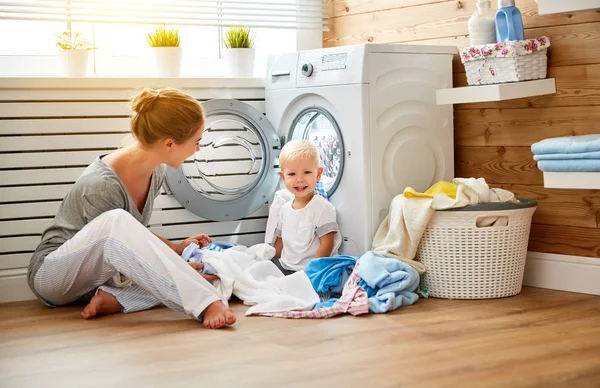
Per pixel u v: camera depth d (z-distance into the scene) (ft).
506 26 9.34
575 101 9.30
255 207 10.97
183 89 10.85
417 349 6.97
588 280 9.32
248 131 10.93
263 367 6.53
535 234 9.85
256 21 12.01
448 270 9.04
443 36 10.75
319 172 9.91
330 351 6.95
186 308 7.95
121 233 8.13
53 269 8.46
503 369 6.37
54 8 11.16
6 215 9.99
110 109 10.46
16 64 11.08
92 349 7.20
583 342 7.13
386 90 9.73
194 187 10.66
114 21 11.11
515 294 9.27
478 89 9.45
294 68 10.65
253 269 9.33
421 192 10.11
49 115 10.16
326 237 9.80
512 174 10.03
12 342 7.54
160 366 6.62
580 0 8.64
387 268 8.80
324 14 12.60
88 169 8.91
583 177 8.13
